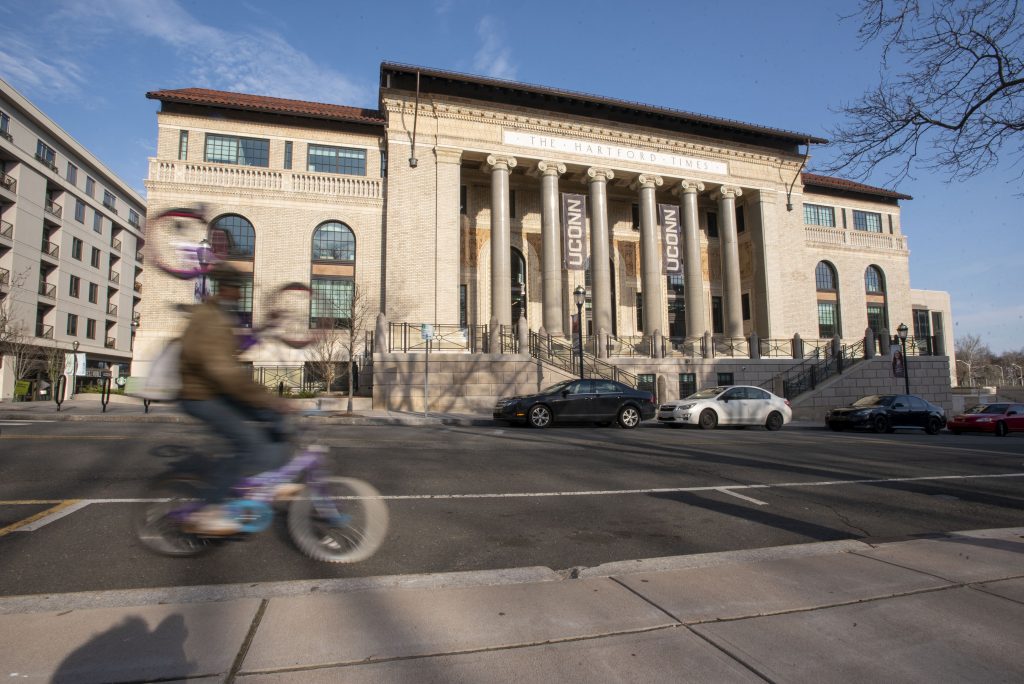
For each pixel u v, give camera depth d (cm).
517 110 2658
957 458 1130
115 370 4362
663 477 806
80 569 402
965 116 893
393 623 311
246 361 476
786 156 3125
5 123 3912
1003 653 290
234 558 430
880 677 266
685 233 2914
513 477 777
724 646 292
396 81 2595
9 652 270
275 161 2583
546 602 346
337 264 2559
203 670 257
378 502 452
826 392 2533
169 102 2483
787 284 3075
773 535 538
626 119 2856
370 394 2345
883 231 3672
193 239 474
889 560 441
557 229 2658
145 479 674
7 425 1321
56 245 4506
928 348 2881
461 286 2805
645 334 2772
